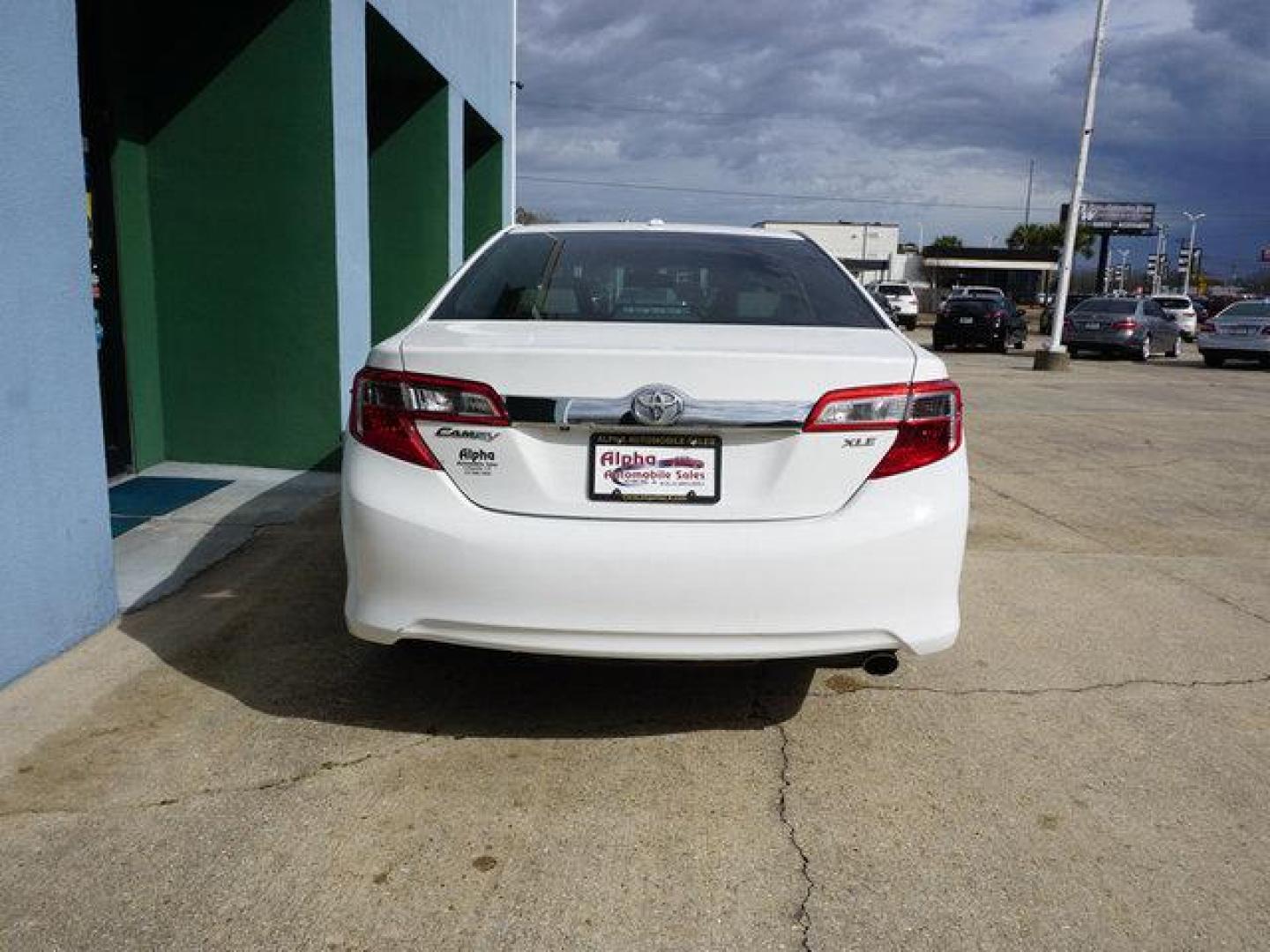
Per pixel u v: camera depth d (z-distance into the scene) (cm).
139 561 444
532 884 231
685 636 260
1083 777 288
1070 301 3644
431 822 254
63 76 326
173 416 634
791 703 329
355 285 644
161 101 598
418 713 312
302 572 437
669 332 286
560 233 374
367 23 707
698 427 256
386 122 925
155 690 320
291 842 243
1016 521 609
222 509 533
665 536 256
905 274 6369
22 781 265
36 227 316
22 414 314
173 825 248
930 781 282
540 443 261
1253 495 718
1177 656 384
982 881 238
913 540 263
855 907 227
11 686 318
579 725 309
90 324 349
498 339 274
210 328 621
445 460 263
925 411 268
